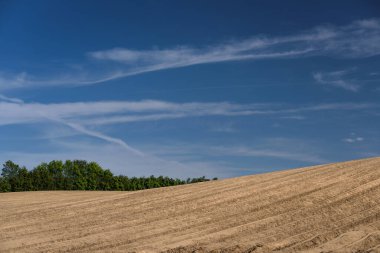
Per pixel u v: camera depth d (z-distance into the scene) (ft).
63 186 187.73
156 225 49.34
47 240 43.78
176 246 38.55
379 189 63.36
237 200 61.98
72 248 39.86
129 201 67.77
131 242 41.57
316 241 38.81
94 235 45.27
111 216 56.39
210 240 40.96
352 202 57.06
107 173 196.34
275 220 49.37
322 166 91.35
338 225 45.93
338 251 34.24
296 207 55.88
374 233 40.40
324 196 61.16
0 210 67.62
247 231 44.50
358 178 71.97
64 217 57.47
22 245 41.81
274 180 77.77
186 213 55.57
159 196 70.74
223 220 50.60
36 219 57.11
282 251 35.42
